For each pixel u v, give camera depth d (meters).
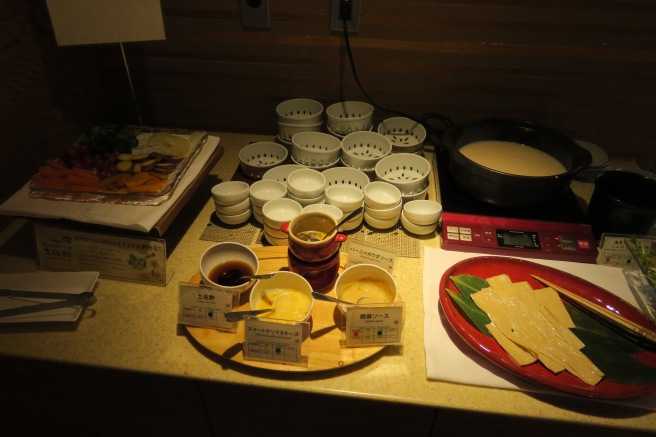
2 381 1.18
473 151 1.50
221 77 1.71
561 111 1.65
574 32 1.48
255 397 1.08
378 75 1.65
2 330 1.13
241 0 1.52
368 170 1.49
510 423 1.01
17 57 1.36
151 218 1.18
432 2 1.47
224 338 1.09
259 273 1.23
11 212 1.20
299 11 1.54
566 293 1.17
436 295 1.21
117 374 1.08
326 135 1.57
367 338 1.06
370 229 1.44
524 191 1.30
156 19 1.30
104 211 1.20
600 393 0.94
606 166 1.58
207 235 1.41
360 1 1.49
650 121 1.62
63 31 1.26
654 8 1.41
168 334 1.13
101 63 1.71
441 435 1.11
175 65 1.70
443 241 1.33
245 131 1.85
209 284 1.10
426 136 1.70
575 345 1.05
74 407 1.24
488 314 1.11
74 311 1.15
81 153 1.35
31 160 1.47
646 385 0.96
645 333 1.07
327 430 1.17
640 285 1.25
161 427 1.27
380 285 1.16
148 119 1.85
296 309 1.09
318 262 1.14
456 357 1.07
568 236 1.33
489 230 1.34
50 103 1.51
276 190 1.44
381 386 1.03
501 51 1.54
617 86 1.56
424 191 1.45
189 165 1.36
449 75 1.62
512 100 1.65
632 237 1.23
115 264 1.25
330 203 1.38
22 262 1.30
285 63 1.66
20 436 1.38
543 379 0.97
